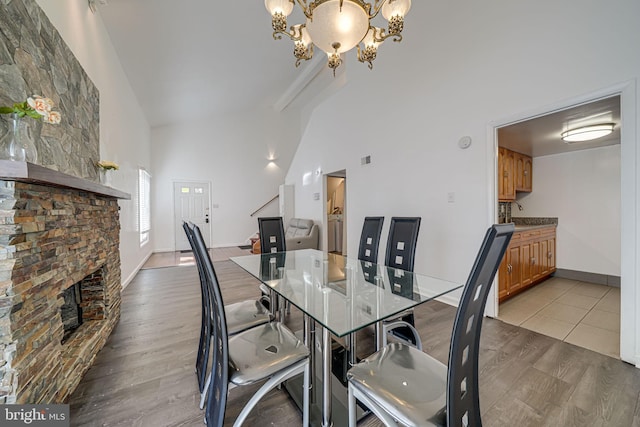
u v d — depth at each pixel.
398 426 0.98
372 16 1.98
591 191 3.54
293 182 6.83
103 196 2.11
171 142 6.75
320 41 2.03
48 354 1.26
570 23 1.96
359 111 4.13
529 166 3.94
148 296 3.22
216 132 7.25
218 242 7.31
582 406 1.39
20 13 1.42
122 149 3.70
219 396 1.07
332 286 1.92
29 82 1.48
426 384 0.99
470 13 2.59
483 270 0.79
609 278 3.43
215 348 1.15
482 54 2.51
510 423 1.28
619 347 1.96
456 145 2.75
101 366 1.77
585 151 3.57
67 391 1.44
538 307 2.76
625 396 1.45
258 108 7.67
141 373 1.70
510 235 0.85
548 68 2.08
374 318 1.35
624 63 1.72
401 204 3.40
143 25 3.08
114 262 2.38
